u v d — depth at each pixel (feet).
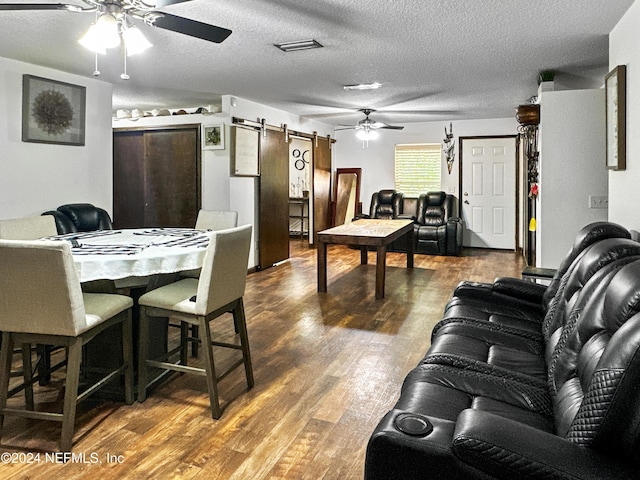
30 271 6.93
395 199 29.63
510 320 8.86
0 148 13.67
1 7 7.37
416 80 17.08
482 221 29.12
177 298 8.66
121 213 22.02
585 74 16.11
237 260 9.04
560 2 9.64
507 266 23.21
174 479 6.52
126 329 8.65
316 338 12.51
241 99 20.54
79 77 16.03
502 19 10.68
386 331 13.10
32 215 14.64
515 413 5.36
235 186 20.13
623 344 3.69
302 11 10.11
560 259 13.85
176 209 20.94
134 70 15.33
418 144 30.12
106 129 17.16
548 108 13.74
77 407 8.64
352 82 17.39
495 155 28.43
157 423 8.09
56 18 10.40
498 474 3.69
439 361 6.68
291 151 33.76
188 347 11.82
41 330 7.21
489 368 6.44
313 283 19.30
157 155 21.07
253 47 12.73
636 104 9.35
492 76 16.46
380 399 8.99
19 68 14.07
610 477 3.39
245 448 7.32
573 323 6.06
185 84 17.65
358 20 10.69
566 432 4.36
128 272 8.26
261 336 12.67
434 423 4.40
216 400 8.25
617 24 10.94
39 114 14.57
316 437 7.65
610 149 10.98
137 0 7.38
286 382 9.77
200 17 10.46
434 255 26.84
